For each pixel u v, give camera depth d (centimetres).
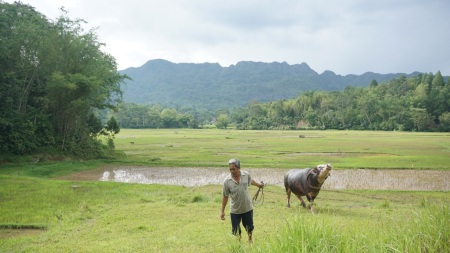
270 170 2752
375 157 3525
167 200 1541
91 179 2481
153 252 784
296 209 1324
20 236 1046
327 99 13938
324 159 3416
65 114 3412
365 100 12262
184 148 4856
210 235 918
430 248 503
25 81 3241
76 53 3366
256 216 1162
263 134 9275
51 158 3194
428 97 11394
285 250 524
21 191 1747
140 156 3900
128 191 1823
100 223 1111
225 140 6606
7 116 2986
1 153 2941
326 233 564
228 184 743
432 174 2502
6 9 3300
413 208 1344
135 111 15175
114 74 4047
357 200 1645
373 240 533
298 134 9100
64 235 1001
